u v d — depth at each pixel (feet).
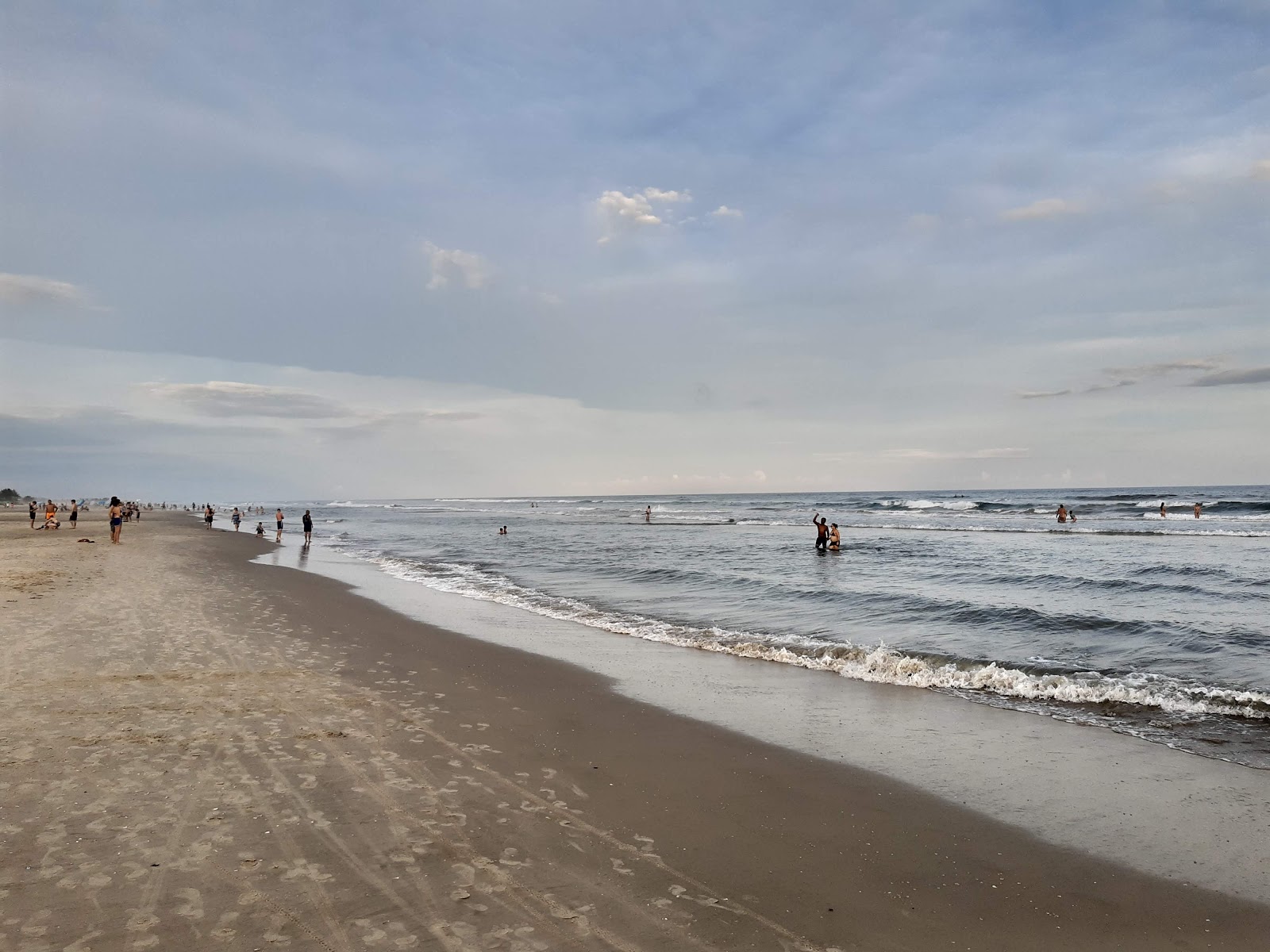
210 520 167.02
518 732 23.38
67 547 83.15
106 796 16.47
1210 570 66.18
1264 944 12.62
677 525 178.81
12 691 24.36
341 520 242.17
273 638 36.04
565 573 74.02
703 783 19.74
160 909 12.03
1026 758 22.21
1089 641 38.42
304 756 19.71
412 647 36.32
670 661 35.19
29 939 11.02
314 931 11.64
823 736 24.16
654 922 12.67
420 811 16.67
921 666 32.55
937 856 15.81
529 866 14.46
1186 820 17.76
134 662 29.09
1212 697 28.17
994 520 166.40
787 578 65.98
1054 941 12.64
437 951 11.30
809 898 13.85
